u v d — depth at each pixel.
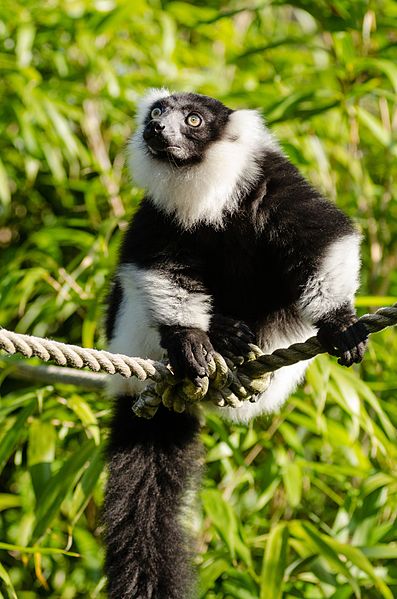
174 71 16.42
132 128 16.33
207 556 12.44
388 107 16.75
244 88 16.39
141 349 10.43
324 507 15.20
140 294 9.86
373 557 11.74
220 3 17.34
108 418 11.93
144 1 15.56
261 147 10.83
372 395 12.59
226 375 9.13
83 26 15.81
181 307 9.58
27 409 12.66
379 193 15.80
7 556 14.84
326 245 9.77
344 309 9.46
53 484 11.83
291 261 10.02
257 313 10.65
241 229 10.43
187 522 10.69
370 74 15.10
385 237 15.76
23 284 14.08
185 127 10.70
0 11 15.92
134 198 14.99
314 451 14.95
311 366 12.26
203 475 11.04
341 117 15.13
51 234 15.04
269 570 11.38
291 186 10.34
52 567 14.55
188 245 10.38
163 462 10.78
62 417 13.54
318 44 16.31
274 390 10.84
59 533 13.89
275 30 17.61
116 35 16.67
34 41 16.17
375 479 12.48
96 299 13.35
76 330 16.28
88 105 16.62
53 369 12.82
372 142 16.39
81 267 14.23
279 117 14.20
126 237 10.77
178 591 10.24
